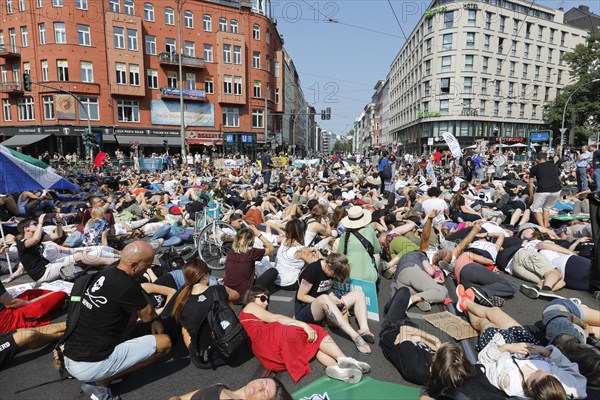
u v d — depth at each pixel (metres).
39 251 5.74
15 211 9.64
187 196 13.18
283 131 66.94
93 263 6.04
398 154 77.69
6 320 4.23
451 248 6.37
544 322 3.78
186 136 42.56
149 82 40.78
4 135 37.81
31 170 6.86
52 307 4.64
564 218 9.15
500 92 55.34
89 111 37.38
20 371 3.76
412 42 65.00
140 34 39.03
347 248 5.28
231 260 5.08
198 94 42.56
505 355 3.14
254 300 4.11
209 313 3.59
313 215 6.77
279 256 5.79
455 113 53.78
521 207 9.86
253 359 3.96
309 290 4.41
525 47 56.38
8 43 37.12
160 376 3.67
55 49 35.66
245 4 45.94
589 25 67.81
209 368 3.77
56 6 35.28
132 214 11.36
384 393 3.14
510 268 6.02
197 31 43.09
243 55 45.53
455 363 2.82
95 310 3.07
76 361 3.09
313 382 3.36
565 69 61.25
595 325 3.89
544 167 8.55
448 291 5.55
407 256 5.42
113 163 29.88
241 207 11.34
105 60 37.44
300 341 3.66
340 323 4.06
